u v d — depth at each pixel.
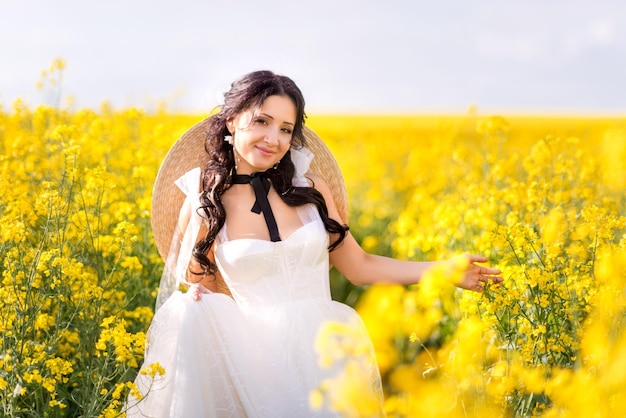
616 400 2.49
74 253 4.14
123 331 3.23
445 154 8.20
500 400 3.08
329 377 3.40
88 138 5.98
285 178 3.81
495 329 3.68
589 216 3.84
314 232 3.71
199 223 3.80
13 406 3.29
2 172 4.96
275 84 3.70
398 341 4.68
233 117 3.76
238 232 3.75
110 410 3.18
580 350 3.24
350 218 8.88
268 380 3.47
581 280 3.58
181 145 4.11
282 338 3.52
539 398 3.26
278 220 3.77
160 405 3.48
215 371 3.49
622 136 5.59
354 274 4.00
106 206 5.19
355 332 2.66
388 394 4.21
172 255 3.97
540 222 4.62
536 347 3.42
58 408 3.53
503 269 3.89
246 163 3.85
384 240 7.92
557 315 3.58
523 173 6.46
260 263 3.63
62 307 3.88
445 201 6.07
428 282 3.09
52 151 5.13
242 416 3.52
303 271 3.69
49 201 3.91
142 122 7.10
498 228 3.86
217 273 3.92
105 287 3.88
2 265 3.87
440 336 4.93
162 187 4.08
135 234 4.80
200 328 3.49
